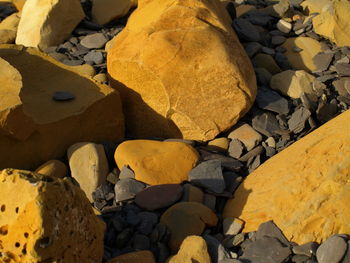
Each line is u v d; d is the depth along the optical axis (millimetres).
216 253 1105
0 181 931
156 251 1140
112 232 1182
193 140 1488
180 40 1524
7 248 909
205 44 1517
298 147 1269
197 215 1183
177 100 1482
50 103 1460
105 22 2133
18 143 1350
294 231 1104
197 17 1590
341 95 1678
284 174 1201
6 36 2133
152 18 1629
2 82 1366
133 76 1546
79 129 1452
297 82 1676
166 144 1398
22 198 899
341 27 1893
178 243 1146
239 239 1151
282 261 1062
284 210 1142
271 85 1710
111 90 1511
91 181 1326
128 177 1317
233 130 1503
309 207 1110
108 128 1519
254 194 1229
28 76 1576
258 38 1936
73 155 1370
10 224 902
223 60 1491
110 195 1298
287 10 2096
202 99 1479
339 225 1083
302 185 1149
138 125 1600
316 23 2000
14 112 1287
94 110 1469
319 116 1570
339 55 1853
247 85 1493
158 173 1317
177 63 1492
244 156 1420
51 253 899
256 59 1852
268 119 1543
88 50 1965
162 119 1530
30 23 2039
